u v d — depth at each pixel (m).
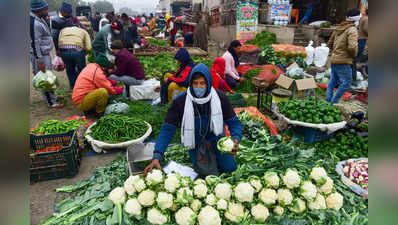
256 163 3.24
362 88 6.65
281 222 2.50
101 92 5.11
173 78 5.42
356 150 3.90
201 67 2.63
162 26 26.02
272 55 8.98
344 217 2.66
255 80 5.79
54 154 3.41
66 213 2.70
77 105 5.22
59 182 3.46
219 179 2.71
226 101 2.87
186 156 3.55
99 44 8.07
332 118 3.96
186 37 14.18
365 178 3.09
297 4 14.91
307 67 9.08
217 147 2.76
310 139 4.18
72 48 6.48
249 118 4.58
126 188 2.55
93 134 4.20
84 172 3.69
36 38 5.74
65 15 6.50
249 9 12.70
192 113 2.73
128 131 4.26
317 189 2.68
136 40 11.17
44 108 5.98
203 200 2.57
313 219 2.61
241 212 2.49
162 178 2.54
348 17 5.16
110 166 3.56
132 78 6.34
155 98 6.49
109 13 14.70
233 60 6.80
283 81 5.61
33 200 3.10
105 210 2.61
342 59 5.31
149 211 2.45
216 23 17.16
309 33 12.02
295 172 2.60
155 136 4.64
